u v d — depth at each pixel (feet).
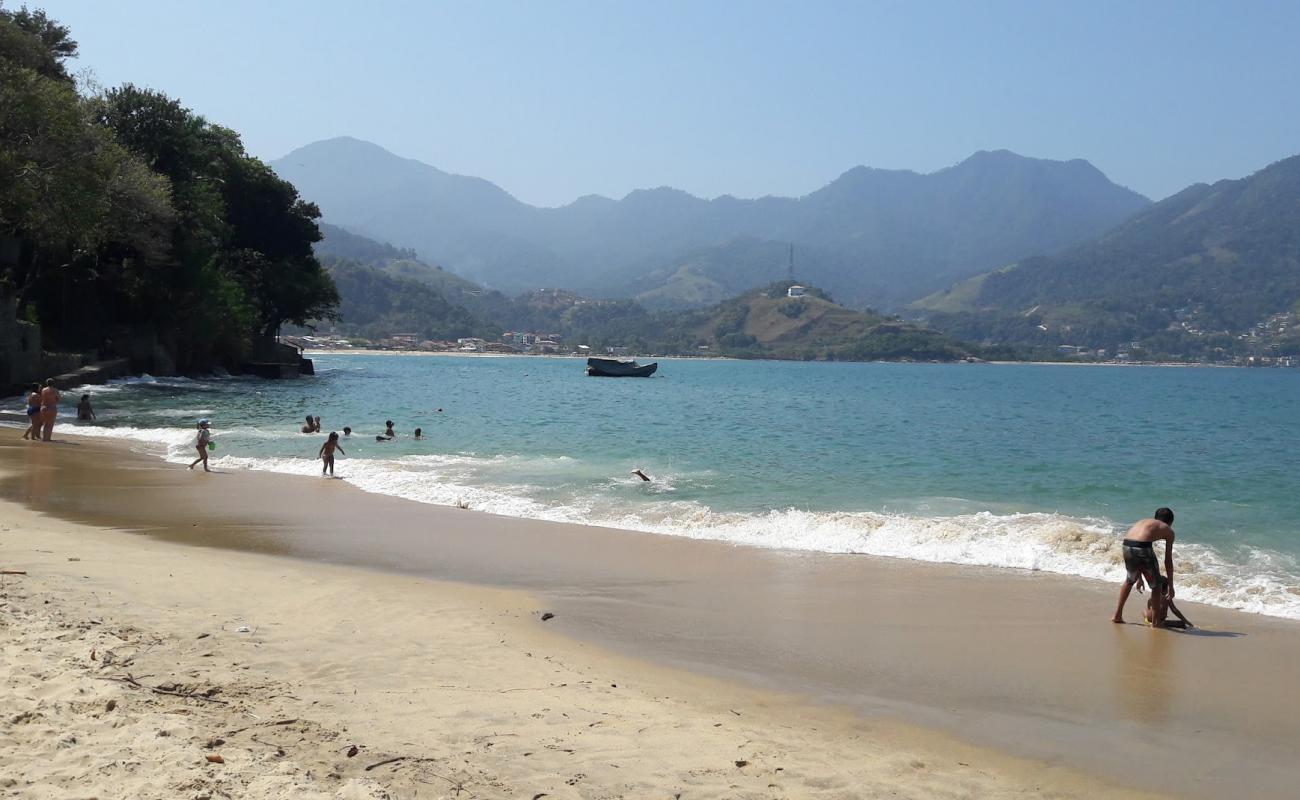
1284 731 24.58
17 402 129.08
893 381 400.06
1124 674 29.14
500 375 352.49
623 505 62.03
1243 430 142.00
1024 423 149.89
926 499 66.90
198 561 41.01
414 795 18.08
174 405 141.18
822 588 40.27
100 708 21.02
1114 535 52.49
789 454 94.58
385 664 27.04
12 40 162.91
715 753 21.72
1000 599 38.63
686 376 437.99
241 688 23.72
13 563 37.42
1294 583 41.93
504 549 47.70
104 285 198.39
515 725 22.62
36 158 139.74
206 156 218.38
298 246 263.90
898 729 24.23
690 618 34.94
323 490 66.44
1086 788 20.99
